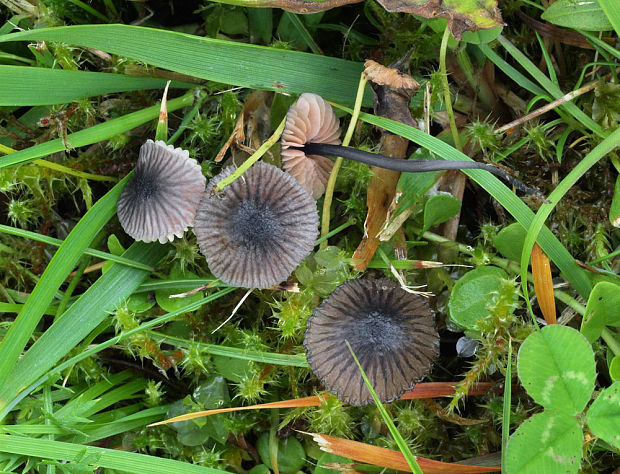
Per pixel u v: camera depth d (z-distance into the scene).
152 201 0.18
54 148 0.18
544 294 0.18
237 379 0.19
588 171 0.19
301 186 0.18
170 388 0.19
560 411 0.16
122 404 0.19
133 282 0.18
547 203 0.17
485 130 0.19
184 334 0.19
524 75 0.20
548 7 0.18
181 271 0.19
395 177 0.18
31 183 0.19
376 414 0.19
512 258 0.18
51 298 0.18
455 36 0.17
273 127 0.19
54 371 0.18
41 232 0.20
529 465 0.16
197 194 0.18
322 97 0.19
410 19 0.19
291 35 0.20
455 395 0.18
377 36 0.20
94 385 0.19
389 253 0.19
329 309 0.18
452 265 0.18
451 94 0.20
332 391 0.18
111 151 0.20
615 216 0.18
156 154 0.18
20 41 0.20
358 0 0.17
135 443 0.19
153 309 0.19
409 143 0.19
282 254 0.18
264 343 0.19
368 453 0.18
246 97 0.19
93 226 0.18
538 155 0.19
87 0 0.20
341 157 0.18
